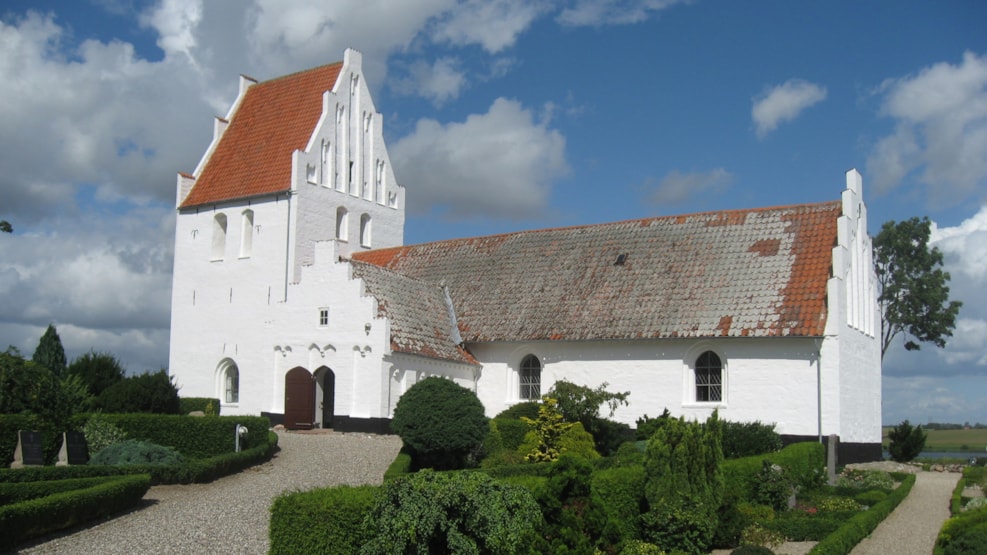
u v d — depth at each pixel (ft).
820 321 108.06
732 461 78.38
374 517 47.29
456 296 139.64
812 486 90.43
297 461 94.27
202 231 155.02
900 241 185.06
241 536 60.95
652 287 123.85
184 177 158.61
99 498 65.92
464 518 47.16
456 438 86.84
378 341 117.50
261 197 148.25
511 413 114.42
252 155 155.74
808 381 108.17
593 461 83.97
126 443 85.35
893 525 74.95
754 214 128.36
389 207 165.78
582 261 135.03
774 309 111.86
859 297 119.44
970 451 220.64
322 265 124.77
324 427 128.36
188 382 152.66
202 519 66.18
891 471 110.22
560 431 94.22
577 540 51.85
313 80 159.84
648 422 107.65
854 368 114.83
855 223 120.47
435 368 125.80
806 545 66.08
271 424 126.11
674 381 116.57
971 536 59.47
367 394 117.80
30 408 86.17
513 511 48.24
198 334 152.76
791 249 119.34
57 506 61.72
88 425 90.48
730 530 65.72
